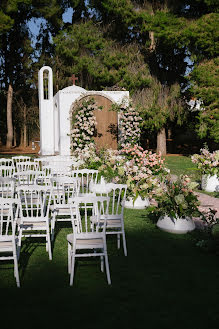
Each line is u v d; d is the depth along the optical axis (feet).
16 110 100.48
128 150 30.50
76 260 15.23
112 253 16.06
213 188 31.81
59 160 32.50
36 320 10.28
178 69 71.61
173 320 10.32
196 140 84.58
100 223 15.71
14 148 93.15
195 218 22.07
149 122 66.85
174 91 67.97
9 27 76.48
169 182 19.69
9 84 92.17
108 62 68.85
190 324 10.11
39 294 11.94
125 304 11.27
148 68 69.05
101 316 10.51
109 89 68.13
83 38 74.64
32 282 12.91
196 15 64.44
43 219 15.44
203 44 58.54
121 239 18.04
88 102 44.91
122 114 46.47
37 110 97.19
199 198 28.45
